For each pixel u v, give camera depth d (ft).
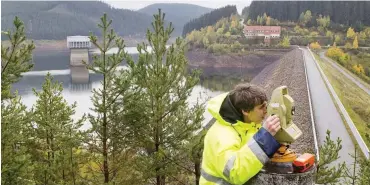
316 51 490.90
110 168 42.09
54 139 44.16
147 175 40.86
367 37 458.09
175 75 40.88
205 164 9.23
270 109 8.63
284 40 618.85
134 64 39.60
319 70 299.99
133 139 41.63
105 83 39.40
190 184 49.98
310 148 103.91
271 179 8.65
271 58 592.60
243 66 598.34
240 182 8.39
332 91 208.33
